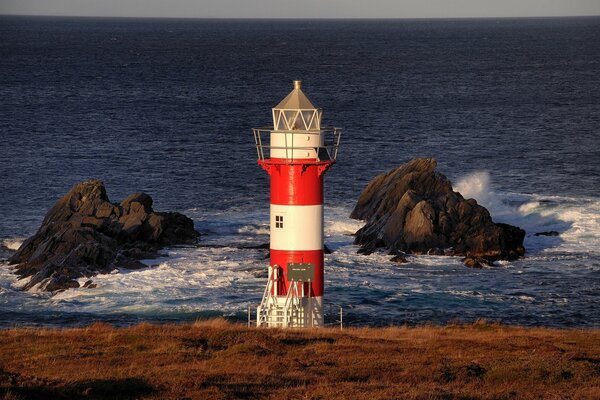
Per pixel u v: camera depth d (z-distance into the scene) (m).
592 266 137.50
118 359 69.25
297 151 76.62
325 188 195.12
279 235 78.31
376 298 119.50
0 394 52.78
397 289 123.69
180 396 56.25
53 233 139.62
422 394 57.47
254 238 154.00
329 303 116.88
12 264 135.25
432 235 144.00
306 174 77.31
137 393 56.97
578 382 63.62
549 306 117.44
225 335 76.75
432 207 146.25
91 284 122.19
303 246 78.19
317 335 77.00
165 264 133.62
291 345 73.62
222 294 119.44
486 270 134.38
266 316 80.06
